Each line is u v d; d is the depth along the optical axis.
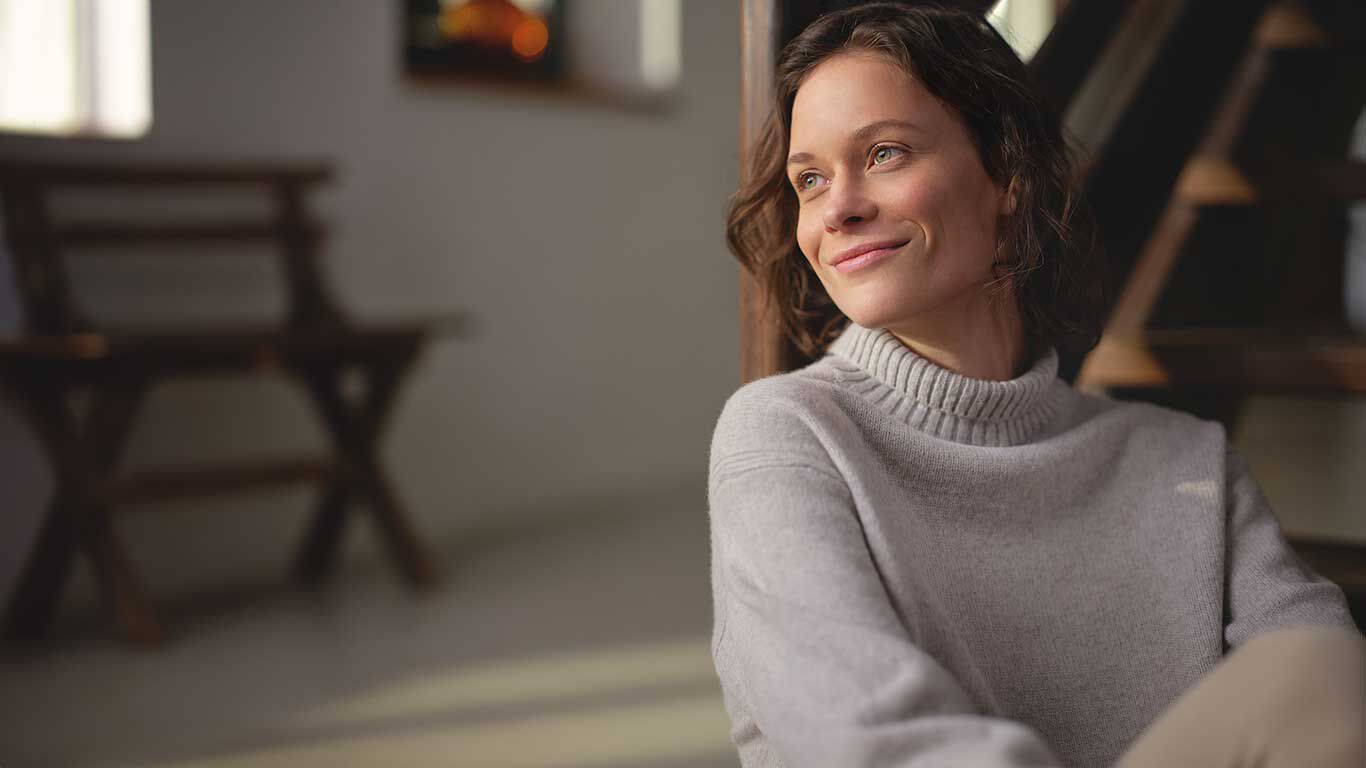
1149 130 1.42
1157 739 0.66
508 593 2.97
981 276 0.94
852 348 0.98
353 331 2.80
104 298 2.87
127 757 1.97
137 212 2.92
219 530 3.08
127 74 2.88
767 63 1.10
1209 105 1.51
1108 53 1.45
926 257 0.91
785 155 1.00
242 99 3.05
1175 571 0.98
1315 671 0.63
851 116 0.91
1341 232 1.92
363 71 3.31
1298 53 1.81
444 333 3.11
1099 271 1.09
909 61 0.90
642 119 4.09
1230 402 1.60
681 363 4.34
